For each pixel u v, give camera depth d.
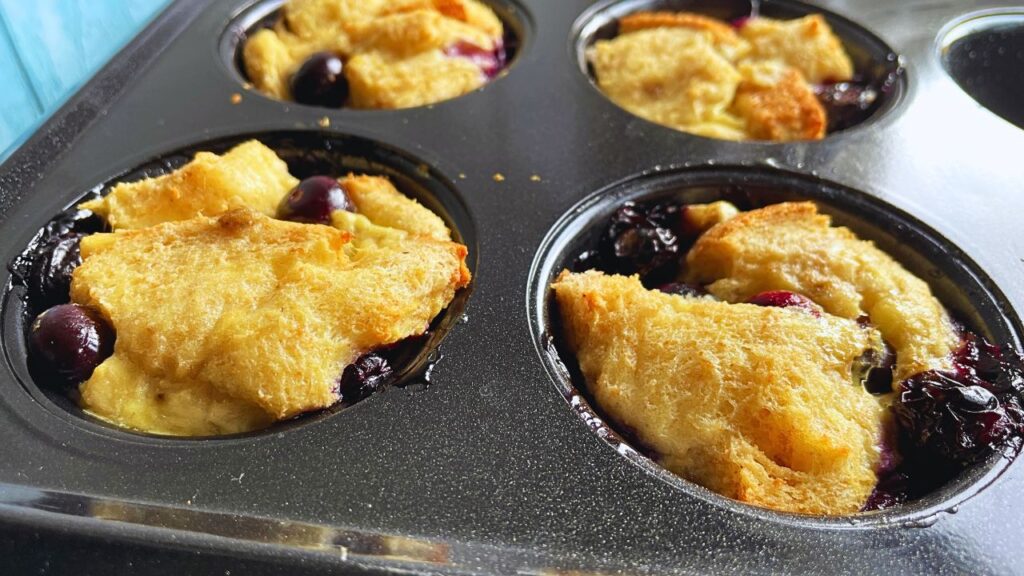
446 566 0.11
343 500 0.12
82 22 0.20
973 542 0.12
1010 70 0.23
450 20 0.22
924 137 0.18
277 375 0.13
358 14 0.22
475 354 0.14
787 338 0.14
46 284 0.15
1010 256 0.16
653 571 0.11
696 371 0.14
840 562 0.11
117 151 0.18
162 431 0.13
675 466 0.14
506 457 0.13
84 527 0.12
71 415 0.13
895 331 0.15
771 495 0.13
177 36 0.21
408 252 0.15
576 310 0.15
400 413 0.13
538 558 0.11
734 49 0.22
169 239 0.15
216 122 0.19
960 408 0.13
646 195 0.17
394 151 0.18
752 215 0.16
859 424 0.13
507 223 0.16
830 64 0.21
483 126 0.19
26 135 0.18
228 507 0.12
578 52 0.22
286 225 0.15
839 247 0.16
